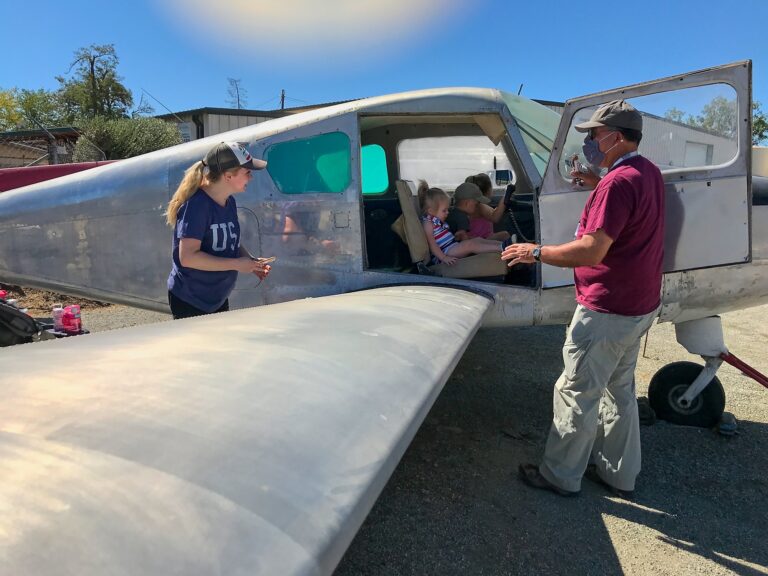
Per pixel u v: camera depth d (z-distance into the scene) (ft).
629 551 7.59
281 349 4.02
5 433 2.38
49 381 3.03
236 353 3.80
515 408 12.62
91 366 3.34
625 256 7.50
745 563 7.40
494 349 17.39
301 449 2.65
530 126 11.17
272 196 10.86
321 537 2.17
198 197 7.93
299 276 10.93
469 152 16.46
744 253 9.46
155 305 12.28
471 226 12.94
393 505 8.61
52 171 21.53
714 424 11.54
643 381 14.40
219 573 1.83
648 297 7.72
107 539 1.82
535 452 10.45
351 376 3.73
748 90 9.07
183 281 8.34
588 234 7.30
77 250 12.57
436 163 16.60
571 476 8.75
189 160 11.55
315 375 3.57
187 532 1.94
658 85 9.41
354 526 2.36
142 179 11.92
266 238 10.96
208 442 2.49
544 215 10.03
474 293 9.80
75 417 2.58
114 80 113.19
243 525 2.05
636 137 7.68
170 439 2.47
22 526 1.81
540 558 7.43
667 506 8.71
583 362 8.04
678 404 11.62
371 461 2.79
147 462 2.27
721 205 9.43
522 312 10.44
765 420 12.01
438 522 8.18
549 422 11.87
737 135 9.28
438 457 10.21
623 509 8.61
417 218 11.27
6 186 21.26
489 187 15.69
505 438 11.04
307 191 10.80
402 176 16.69
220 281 8.50
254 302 11.16
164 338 4.24
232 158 7.72
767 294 10.43
